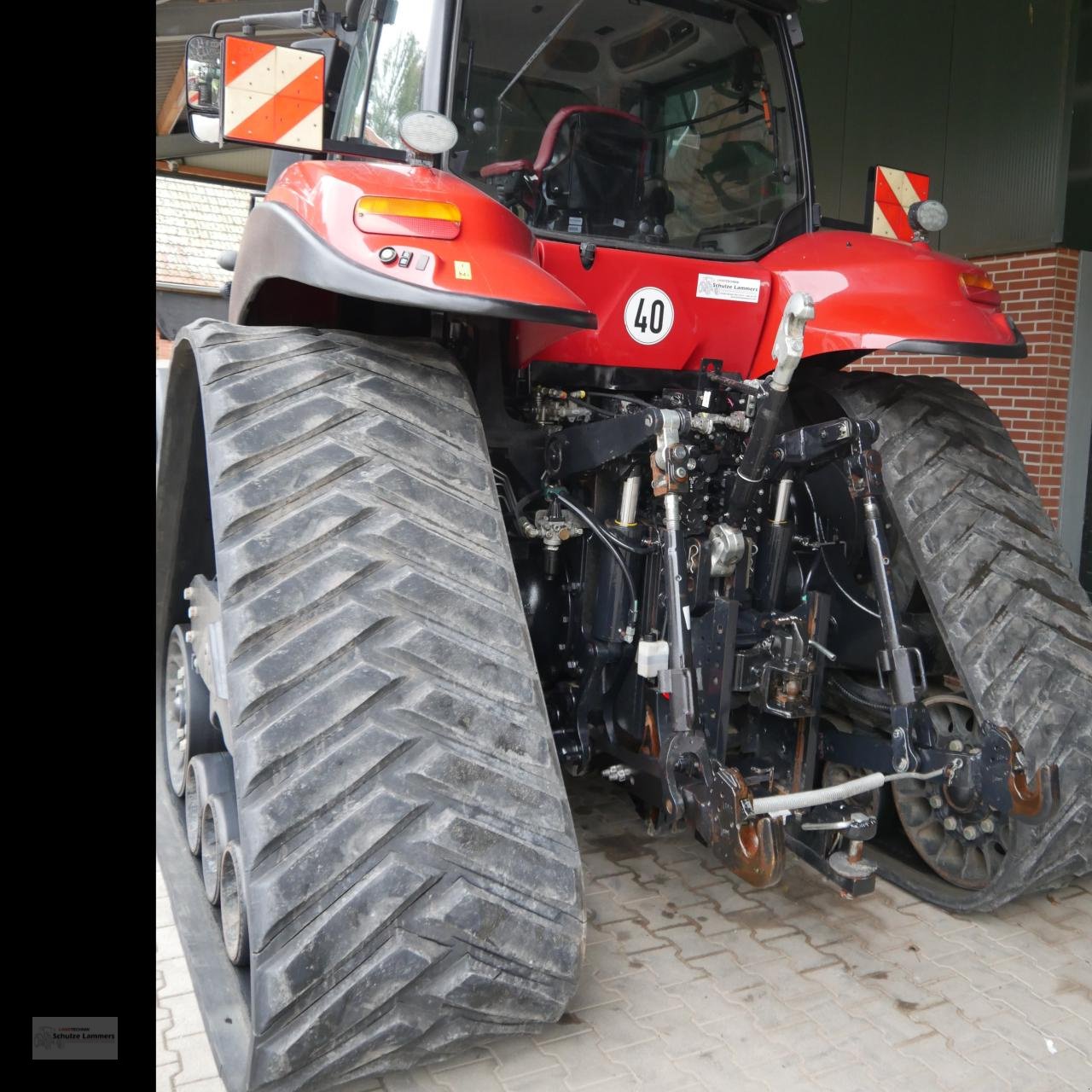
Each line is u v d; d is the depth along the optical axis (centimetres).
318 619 179
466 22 239
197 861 273
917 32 648
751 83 279
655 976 239
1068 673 255
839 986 237
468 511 195
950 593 254
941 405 283
